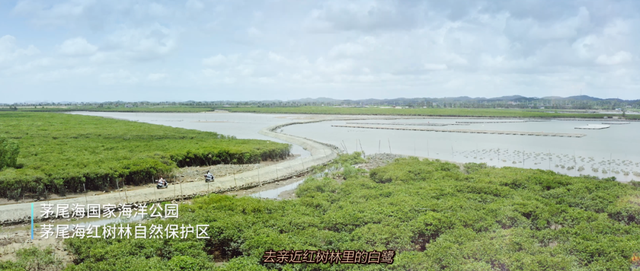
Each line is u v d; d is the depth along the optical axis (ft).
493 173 182.09
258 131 471.21
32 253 91.76
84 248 92.27
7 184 148.56
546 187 158.61
